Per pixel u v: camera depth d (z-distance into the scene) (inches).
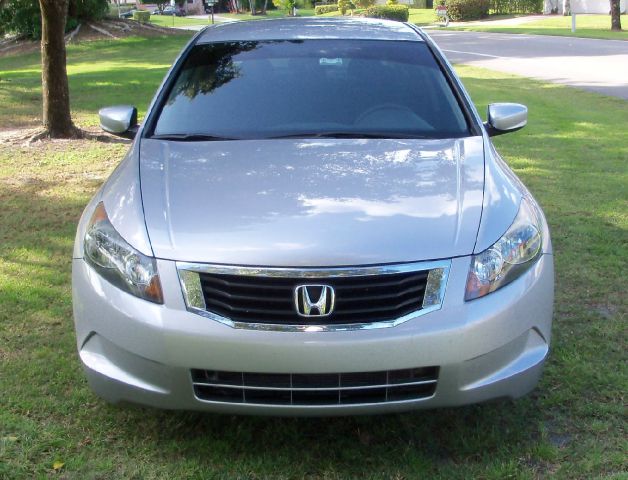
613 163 307.9
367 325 104.7
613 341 153.7
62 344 154.6
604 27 1437.0
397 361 104.7
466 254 109.7
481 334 107.3
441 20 1940.2
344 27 187.2
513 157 318.7
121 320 109.6
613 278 186.1
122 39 1289.4
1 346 153.5
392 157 134.7
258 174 127.3
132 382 110.1
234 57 171.8
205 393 108.8
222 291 106.7
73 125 381.7
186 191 122.3
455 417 128.3
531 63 775.1
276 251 106.9
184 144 143.0
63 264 200.2
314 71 165.5
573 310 168.2
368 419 128.2
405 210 115.8
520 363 113.0
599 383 137.1
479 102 474.3
